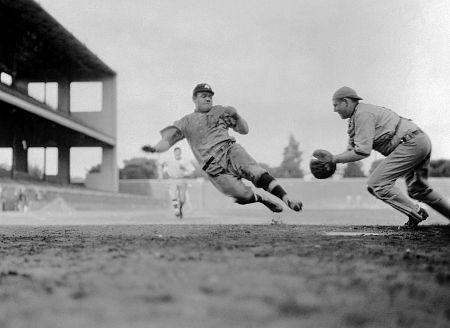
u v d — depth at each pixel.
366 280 2.16
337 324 1.50
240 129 5.59
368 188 6.37
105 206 35.94
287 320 1.53
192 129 5.50
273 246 3.72
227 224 8.73
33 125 39.56
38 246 4.11
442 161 39.50
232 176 5.45
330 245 3.84
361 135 5.88
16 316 1.65
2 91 25.83
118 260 2.92
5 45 37.66
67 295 1.95
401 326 1.51
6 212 23.23
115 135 46.88
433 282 2.14
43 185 34.78
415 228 6.39
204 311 1.64
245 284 2.07
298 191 43.19
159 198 49.09
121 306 1.73
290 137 48.00
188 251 3.35
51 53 39.66
